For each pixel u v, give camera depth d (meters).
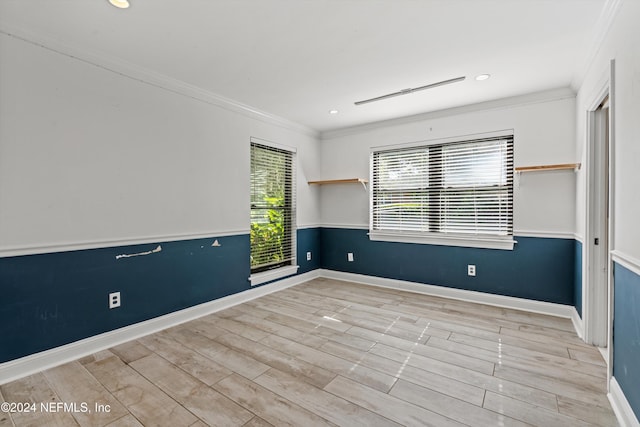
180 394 1.85
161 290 2.85
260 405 1.74
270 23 2.01
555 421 1.61
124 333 2.57
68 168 2.27
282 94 3.26
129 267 2.63
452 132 3.69
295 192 4.42
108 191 2.49
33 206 2.12
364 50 2.36
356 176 4.49
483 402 1.76
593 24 2.00
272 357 2.29
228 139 3.45
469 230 3.63
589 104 2.40
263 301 3.64
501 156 3.44
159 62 2.55
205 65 2.61
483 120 3.49
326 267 4.81
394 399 1.79
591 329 2.48
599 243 2.46
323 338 2.62
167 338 2.63
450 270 3.76
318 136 4.80
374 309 3.34
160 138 2.83
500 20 1.97
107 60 2.45
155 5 1.81
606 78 1.90
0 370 1.97
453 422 1.60
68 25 2.02
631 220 1.54
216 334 2.71
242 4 1.81
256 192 3.90
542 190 3.20
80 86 2.32
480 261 3.56
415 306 3.44
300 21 1.99
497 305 3.46
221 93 3.24
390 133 4.17
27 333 2.09
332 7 1.85
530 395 1.82
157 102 2.81
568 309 3.10
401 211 4.14
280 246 4.28
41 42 2.12
